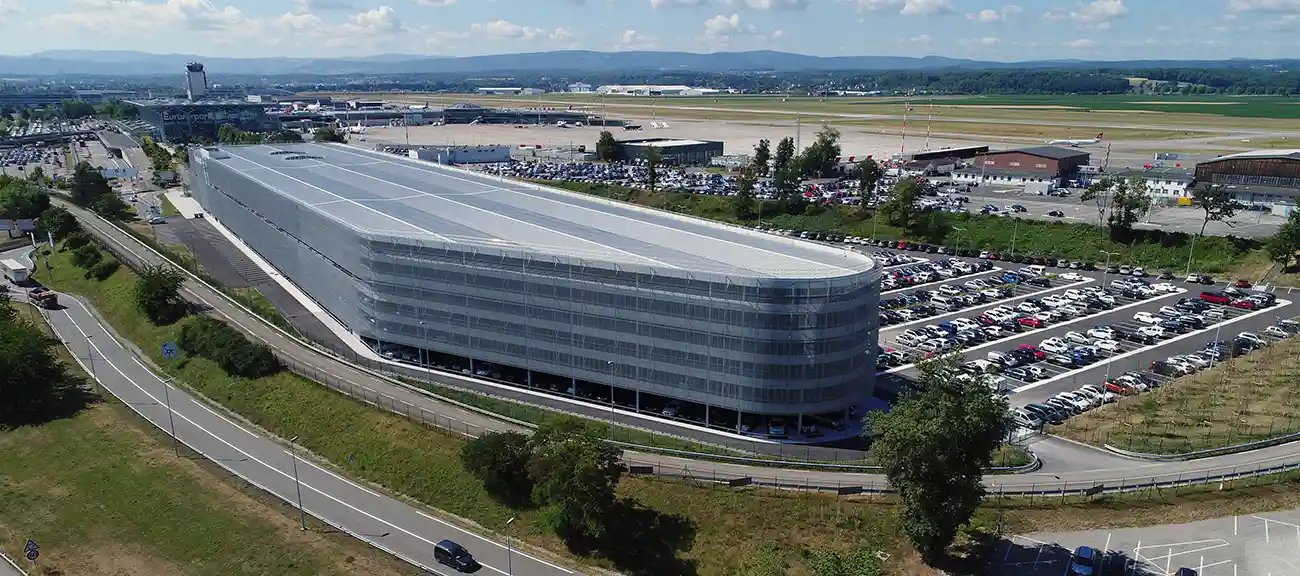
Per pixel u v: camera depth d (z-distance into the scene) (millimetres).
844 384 112250
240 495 102562
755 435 113188
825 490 96875
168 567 89625
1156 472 99875
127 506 101062
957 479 79688
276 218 187625
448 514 99062
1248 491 94250
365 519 97750
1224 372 132875
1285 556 82375
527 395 127438
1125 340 150375
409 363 140000
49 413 126750
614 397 125875
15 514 100000
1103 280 194000
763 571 84000
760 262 119625
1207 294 174125
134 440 117438
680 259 121312
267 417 124125
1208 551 83562
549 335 125625
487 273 128250
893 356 142375
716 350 112750
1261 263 193750
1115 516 90312
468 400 123625
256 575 87125
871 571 78000
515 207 168125
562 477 89125
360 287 144375
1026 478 98875
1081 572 79500
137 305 165625
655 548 90500
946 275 199125
